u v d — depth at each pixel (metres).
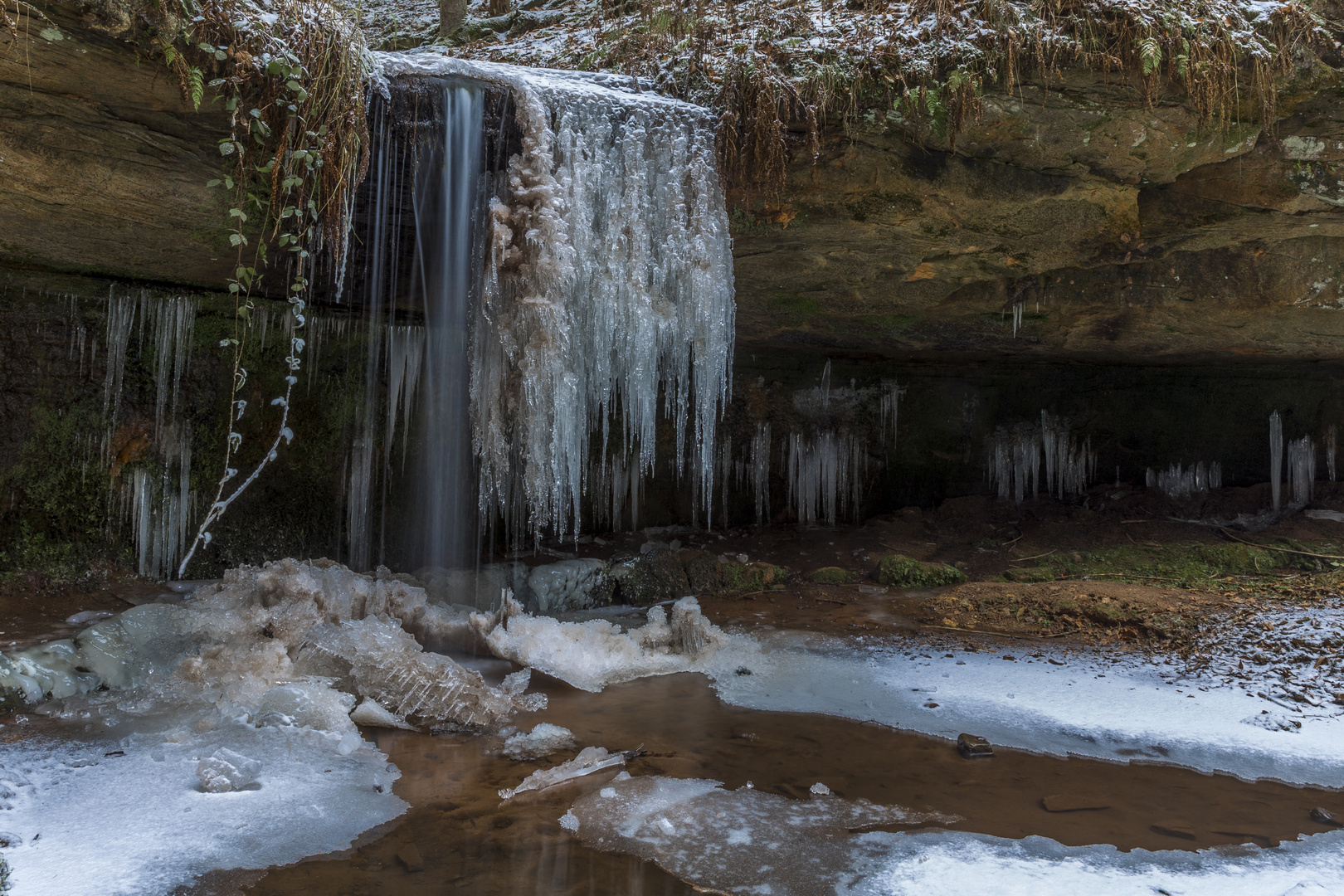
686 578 6.96
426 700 4.00
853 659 5.11
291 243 4.75
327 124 3.96
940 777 3.41
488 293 4.64
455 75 4.46
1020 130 4.70
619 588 6.71
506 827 2.93
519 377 4.76
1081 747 3.74
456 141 4.53
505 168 4.75
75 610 4.88
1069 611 5.95
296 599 4.64
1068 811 3.11
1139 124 4.70
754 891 2.55
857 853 2.79
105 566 5.39
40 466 5.18
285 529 6.22
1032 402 9.49
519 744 3.69
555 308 4.64
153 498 5.58
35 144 3.71
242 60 3.61
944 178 4.93
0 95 3.48
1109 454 9.45
